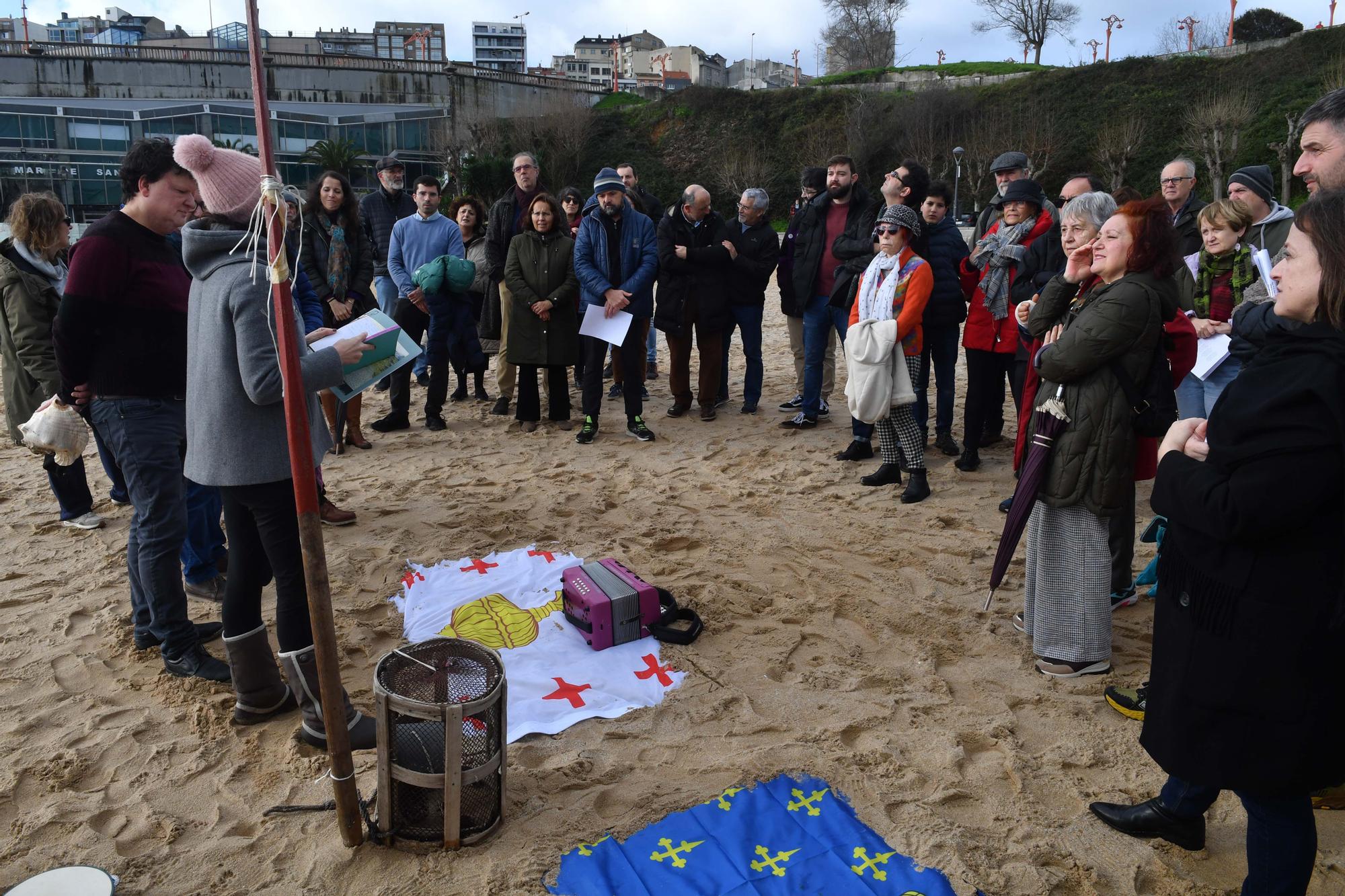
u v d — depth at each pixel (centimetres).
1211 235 425
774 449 657
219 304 264
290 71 4694
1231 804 276
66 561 457
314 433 285
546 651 365
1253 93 3525
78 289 307
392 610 405
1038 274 531
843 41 7306
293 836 258
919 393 643
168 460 330
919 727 316
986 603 363
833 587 428
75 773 286
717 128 4709
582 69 10831
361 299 625
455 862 246
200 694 331
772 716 323
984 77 4544
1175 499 205
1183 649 208
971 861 249
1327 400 178
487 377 945
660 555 469
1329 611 187
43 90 4456
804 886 239
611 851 251
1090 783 286
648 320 682
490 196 4172
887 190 607
